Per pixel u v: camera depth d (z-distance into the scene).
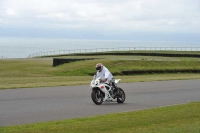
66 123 11.75
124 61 57.56
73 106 16.72
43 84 27.47
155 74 52.47
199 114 13.78
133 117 13.01
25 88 24.36
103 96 17.69
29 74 45.88
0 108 15.73
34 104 17.11
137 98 20.36
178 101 19.42
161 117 12.98
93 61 56.53
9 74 45.19
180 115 13.49
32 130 10.36
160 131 10.38
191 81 32.97
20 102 17.69
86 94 21.62
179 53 85.12
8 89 23.52
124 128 10.85
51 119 13.18
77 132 10.16
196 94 22.89
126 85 28.02
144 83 30.03
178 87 27.17
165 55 80.75
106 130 10.52
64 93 21.92
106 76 17.66
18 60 65.50
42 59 71.00
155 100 19.64
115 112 15.03
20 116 13.73
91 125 11.17
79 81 32.31
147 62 58.78
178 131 10.37
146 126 11.24
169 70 55.25
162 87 26.95
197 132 10.26
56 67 53.97
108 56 78.56
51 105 16.91
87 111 15.30
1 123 12.24
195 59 69.62
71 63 56.00
